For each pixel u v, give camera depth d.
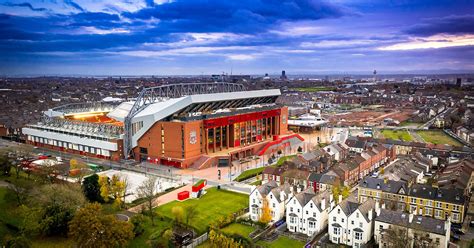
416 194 145.38
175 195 169.12
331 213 123.94
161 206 154.12
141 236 126.44
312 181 168.50
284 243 122.94
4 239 117.50
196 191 164.75
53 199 131.75
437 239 108.94
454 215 137.62
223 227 134.12
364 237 117.62
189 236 125.50
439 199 140.38
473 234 128.25
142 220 133.12
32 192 142.62
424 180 187.88
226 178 198.38
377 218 118.75
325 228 131.62
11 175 189.12
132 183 186.38
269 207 139.88
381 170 192.75
